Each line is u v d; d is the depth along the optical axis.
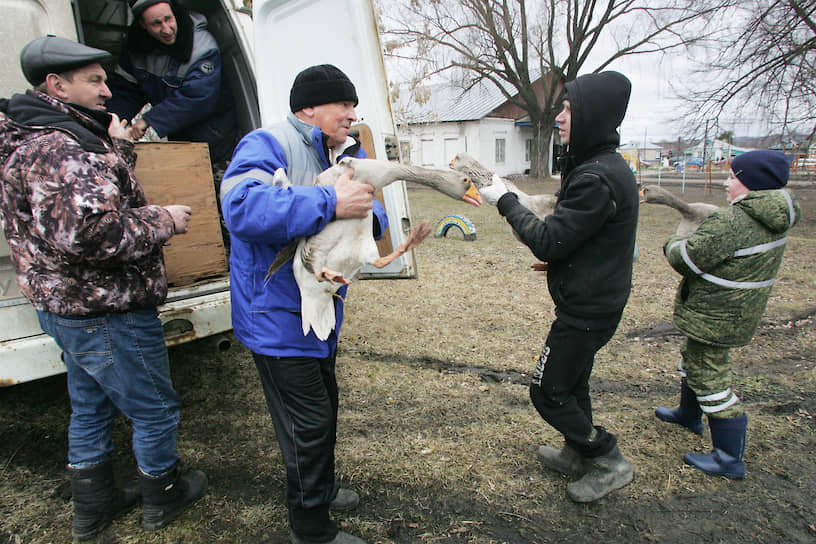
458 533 2.19
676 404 3.22
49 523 2.29
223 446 2.88
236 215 1.64
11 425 3.09
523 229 2.07
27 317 2.38
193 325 2.81
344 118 1.92
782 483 2.46
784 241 2.34
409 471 2.61
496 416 3.12
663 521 2.24
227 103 3.77
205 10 3.65
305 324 1.78
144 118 3.29
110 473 2.24
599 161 2.00
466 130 25.09
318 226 1.63
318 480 1.95
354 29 2.93
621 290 2.13
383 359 3.99
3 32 2.38
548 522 2.25
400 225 3.27
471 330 4.55
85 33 3.81
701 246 2.31
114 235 1.74
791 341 4.11
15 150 1.76
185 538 2.19
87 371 1.99
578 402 2.45
